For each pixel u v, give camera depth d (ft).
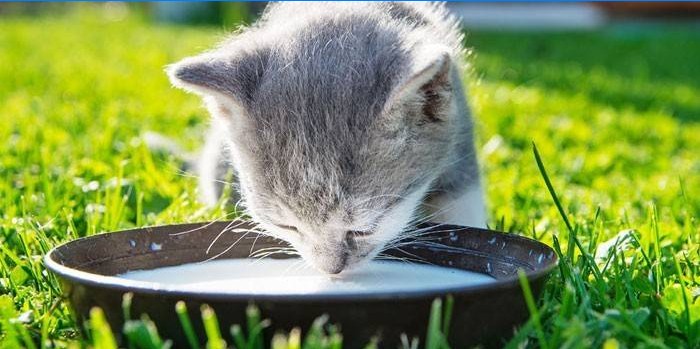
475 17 8.55
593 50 5.88
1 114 2.57
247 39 1.44
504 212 1.68
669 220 1.68
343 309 0.98
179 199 1.63
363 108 1.28
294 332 0.96
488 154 2.21
